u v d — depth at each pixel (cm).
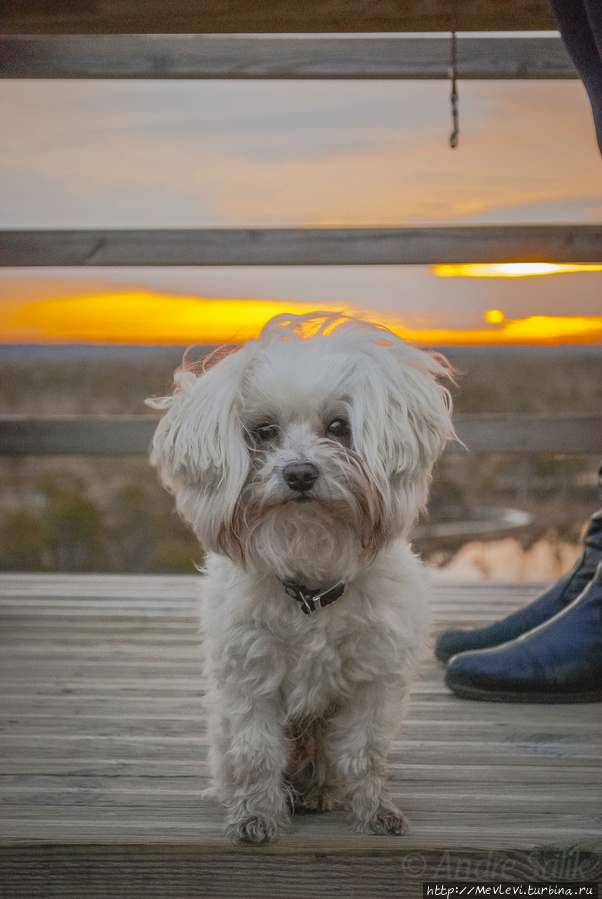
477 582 470
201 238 413
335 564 216
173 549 739
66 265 413
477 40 368
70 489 801
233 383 228
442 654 338
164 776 242
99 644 360
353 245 414
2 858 202
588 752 255
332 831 214
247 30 280
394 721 220
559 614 306
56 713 286
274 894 202
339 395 228
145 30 281
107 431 456
